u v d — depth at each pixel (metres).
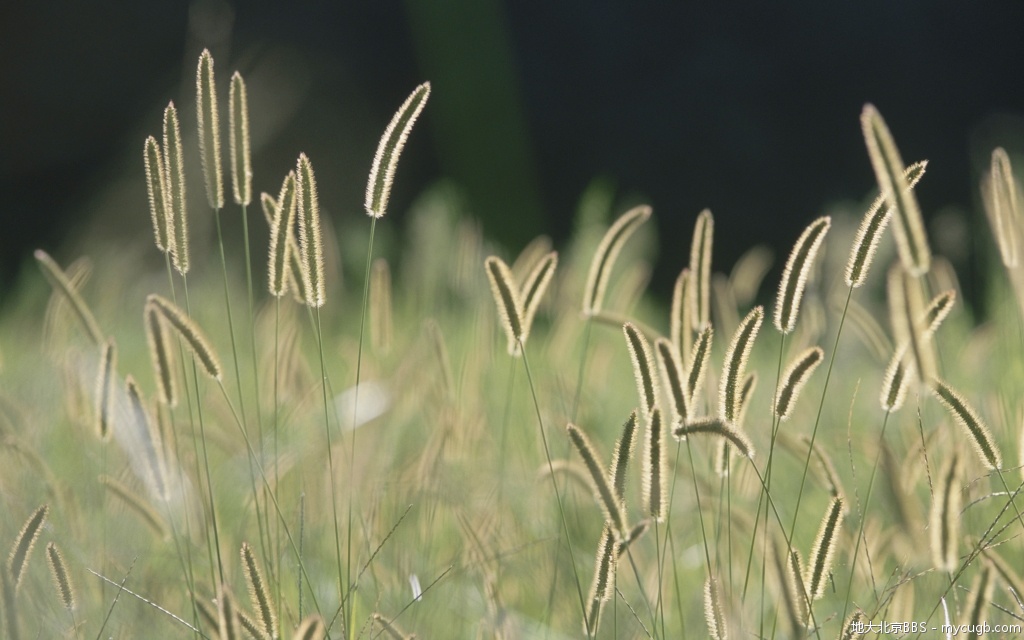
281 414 2.31
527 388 2.51
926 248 1.94
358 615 2.14
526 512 2.29
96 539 2.20
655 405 1.99
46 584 2.12
